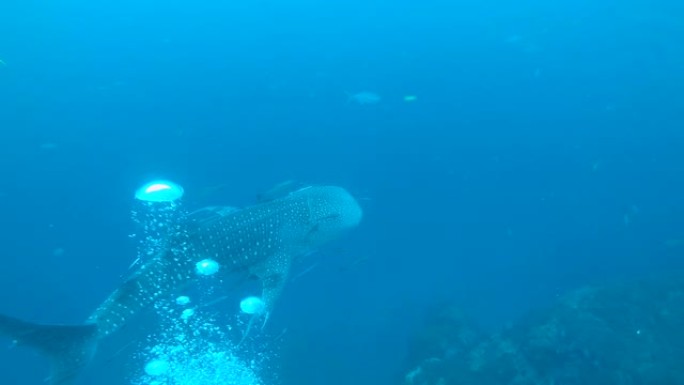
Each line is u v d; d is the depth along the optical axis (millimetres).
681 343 9812
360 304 14406
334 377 12469
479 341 11844
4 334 4820
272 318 13500
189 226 5887
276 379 12070
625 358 9430
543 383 9477
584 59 29453
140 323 9148
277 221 6344
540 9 42000
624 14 37844
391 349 13352
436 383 10227
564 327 10453
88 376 10375
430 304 14016
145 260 5941
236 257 6031
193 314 7312
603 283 12141
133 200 14516
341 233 7055
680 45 30797
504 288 14984
